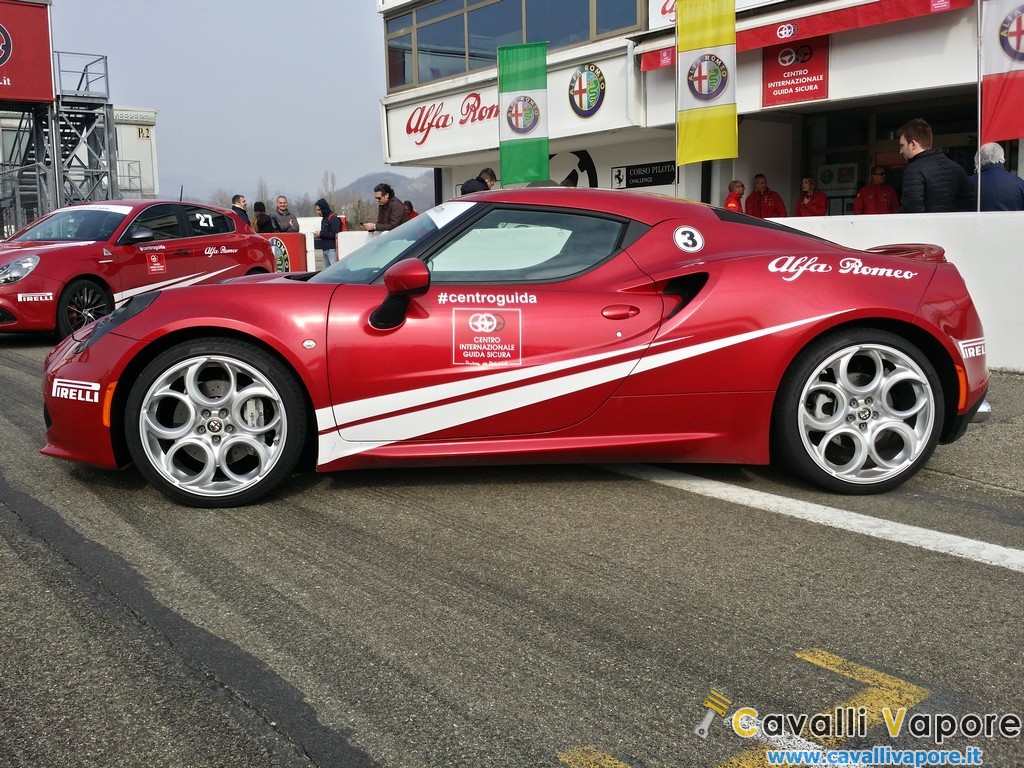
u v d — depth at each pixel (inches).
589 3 535.8
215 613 96.0
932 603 98.7
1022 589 102.6
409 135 687.7
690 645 88.9
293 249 650.2
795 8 396.5
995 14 271.0
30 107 881.5
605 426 134.5
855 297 133.4
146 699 79.0
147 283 343.6
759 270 135.3
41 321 309.6
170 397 128.7
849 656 86.8
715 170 483.2
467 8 627.2
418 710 77.2
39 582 104.0
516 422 133.0
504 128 461.7
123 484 142.0
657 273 135.9
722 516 127.6
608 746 72.0
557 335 131.6
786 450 135.9
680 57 370.9
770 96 434.9
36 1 831.1
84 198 898.7
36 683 81.7
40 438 172.7
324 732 74.0
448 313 130.9
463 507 131.5
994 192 260.1
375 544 116.6
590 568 108.6
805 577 106.0
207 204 386.0
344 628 92.5
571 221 139.8
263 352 128.6
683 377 133.3
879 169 414.9
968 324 138.9
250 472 131.0
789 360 132.7
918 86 382.0
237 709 77.4
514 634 91.2
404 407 130.9
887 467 136.5
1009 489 141.0
